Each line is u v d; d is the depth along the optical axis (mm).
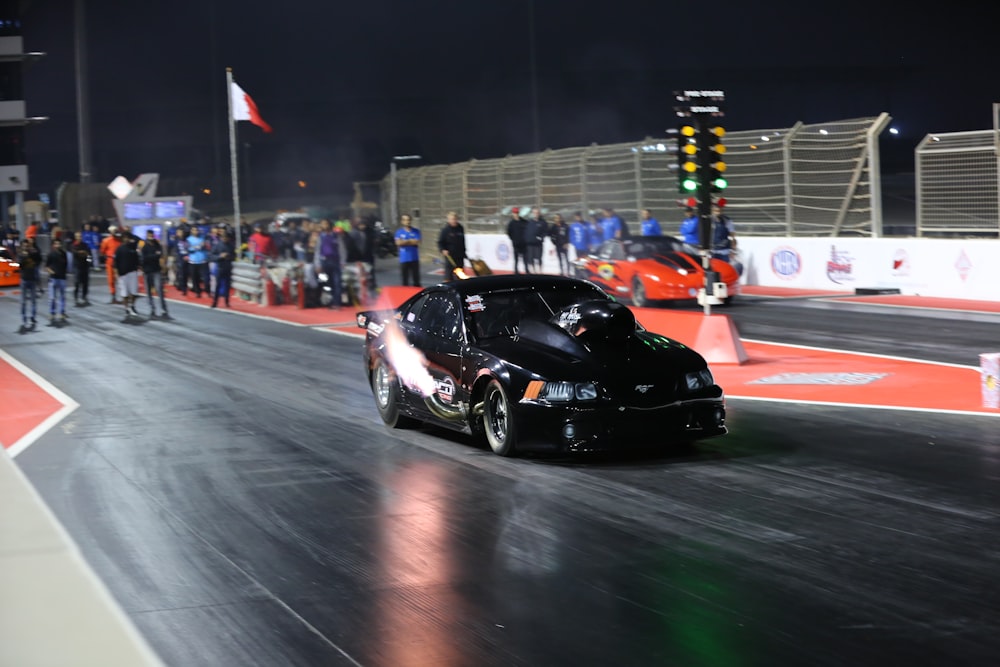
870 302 19391
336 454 8734
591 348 8117
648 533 6102
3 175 47312
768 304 20234
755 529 6105
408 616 4840
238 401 11797
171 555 5965
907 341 14359
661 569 5434
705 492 7008
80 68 50062
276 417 10672
